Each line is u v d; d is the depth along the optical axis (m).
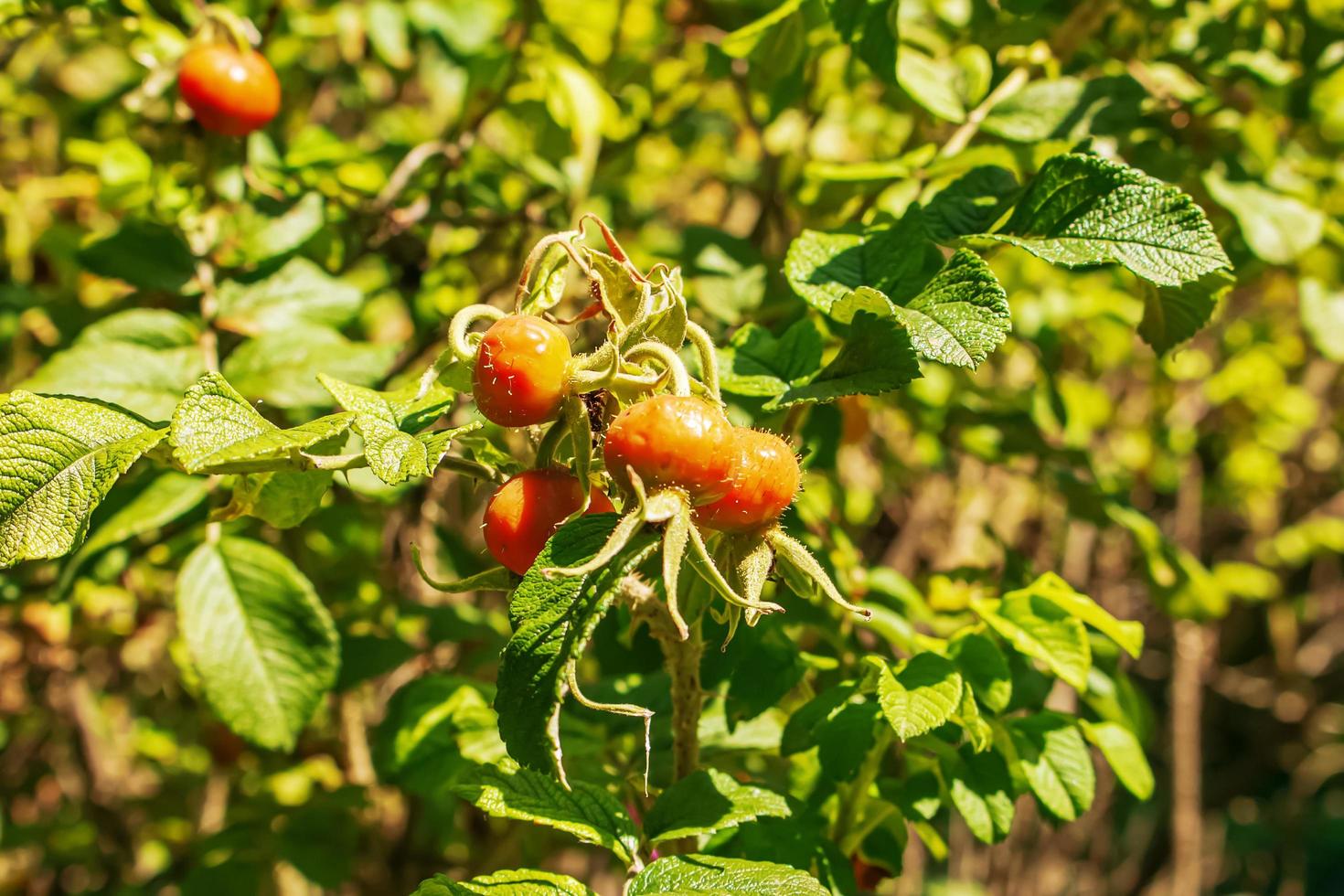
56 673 0.90
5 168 1.01
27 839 0.90
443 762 0.55
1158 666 1.32
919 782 0.53
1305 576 1.65
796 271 0.48
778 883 0.42
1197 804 1.16
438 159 0.74
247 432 0.40
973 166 0.55
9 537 0.40
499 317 0.42
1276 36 0.69
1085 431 0.98
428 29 0.80
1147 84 0.65
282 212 0.61
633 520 0.39
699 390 0.42
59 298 0.84
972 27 0.68
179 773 0.96
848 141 0.92
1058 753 0.51
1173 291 0.51
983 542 1.00
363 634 0.66
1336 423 1.37
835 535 0.59
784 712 0.56
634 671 0.59
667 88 0.87
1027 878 1.25
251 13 0.70
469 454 0.59
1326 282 0.74
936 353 0.42
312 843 0.70
